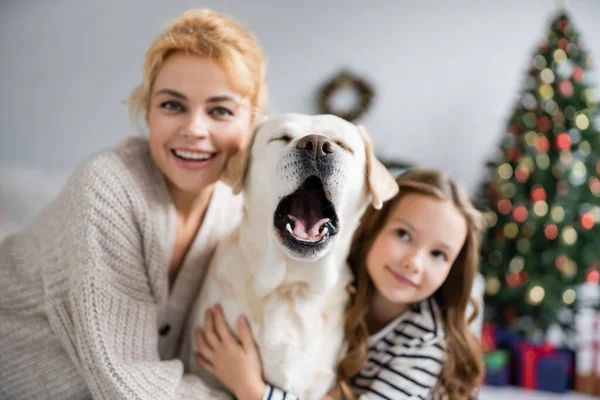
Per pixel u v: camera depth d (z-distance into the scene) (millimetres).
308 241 1168
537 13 4020
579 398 2863
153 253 1315
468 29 4078
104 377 1146
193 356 1353
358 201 1289
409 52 4117
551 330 3193
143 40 3951
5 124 3861
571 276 3010
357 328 1388
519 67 4039
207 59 1291
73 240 1219
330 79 4078
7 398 1315
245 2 4105
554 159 3066
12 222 3420
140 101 1457
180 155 1322
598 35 3971
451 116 4094
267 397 1187
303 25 4137
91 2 3898
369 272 1420
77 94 3912
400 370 1339
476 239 1503
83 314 1168
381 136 4105
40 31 3871
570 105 3111
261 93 1493
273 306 1244
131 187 1284
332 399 1294
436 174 1493
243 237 1300
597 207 3029
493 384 2947
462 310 1504
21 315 1343
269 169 1198
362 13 4141
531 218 2979
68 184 1334
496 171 3148
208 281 1372
